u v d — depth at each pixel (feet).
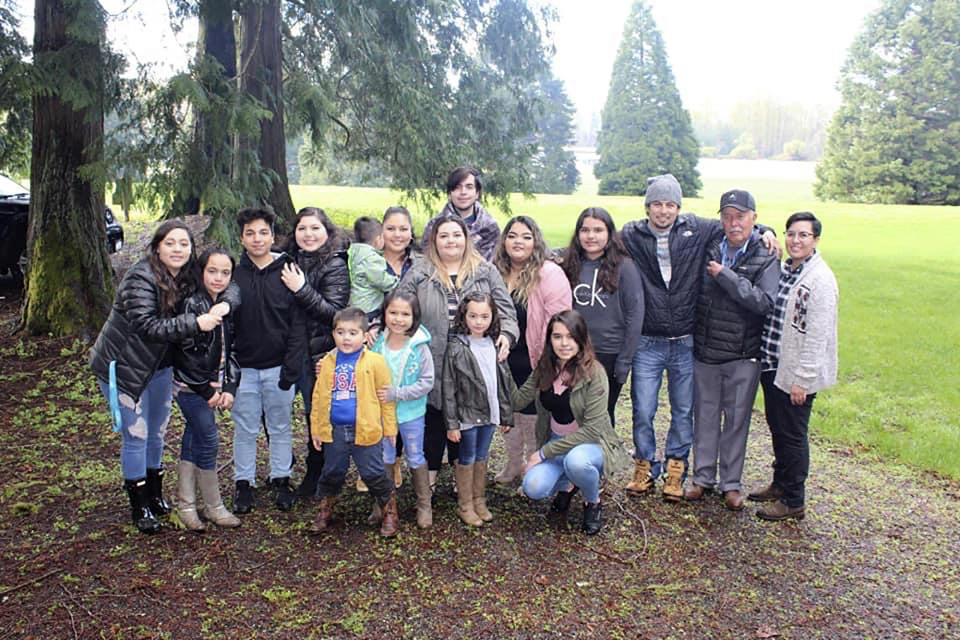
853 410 21.47
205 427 12.67
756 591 11.74
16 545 12.33
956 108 121.60
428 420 13.87
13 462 16.01
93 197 26.43
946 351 27.86
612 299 14.24
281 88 34.78
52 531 12.85
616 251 14.14
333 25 39.09
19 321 26.71
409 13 39.40
